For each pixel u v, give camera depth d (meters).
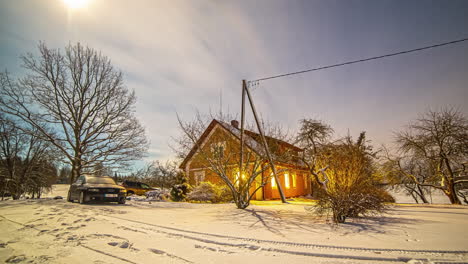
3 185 25.89
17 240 4.78
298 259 3.61
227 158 10.97
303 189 25.28
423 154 17.56
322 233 5.21
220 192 15.59
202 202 15.26
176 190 17.30
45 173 28.22
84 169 20.78
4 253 3.96
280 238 4.81
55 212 8.88
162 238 4.97
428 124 17.36
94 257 3.77
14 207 10.56
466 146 15.70
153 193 20.05
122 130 21.53
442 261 3.40
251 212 8.82
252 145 11.53
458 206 11.49
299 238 4.78
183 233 5.41
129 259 3.69
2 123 21.03
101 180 13.60
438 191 19.00
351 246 4.14
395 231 5.30
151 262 3.56
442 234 4.97
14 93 19.05
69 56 20.80
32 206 10.98
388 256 3.63
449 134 16.20
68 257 3.77
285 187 21.34
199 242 4.66
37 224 6.44
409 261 3.43
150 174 31.72
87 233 5.37
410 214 8.00
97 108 21.27
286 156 11.91
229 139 11.00
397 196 23.31
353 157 7.97
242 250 4.13
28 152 26.83
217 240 4.76
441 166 17.62
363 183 7.65
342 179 7.32
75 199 13.30
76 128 20.31
